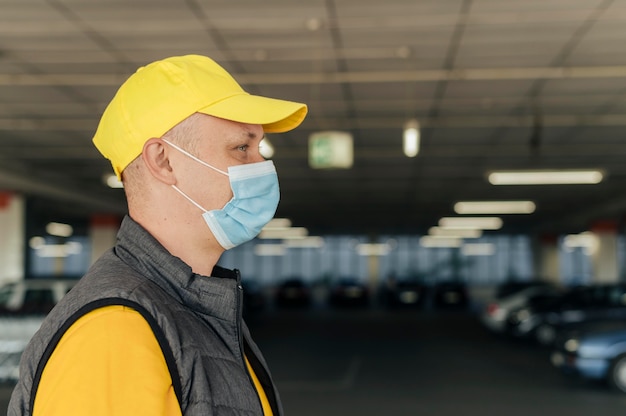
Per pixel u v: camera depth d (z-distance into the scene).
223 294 1.13
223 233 1.21
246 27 6.93
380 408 8.24
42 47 7.54
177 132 1.16
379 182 19.62
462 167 16.75
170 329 0.99
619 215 26.34
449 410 8.15
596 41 7.41
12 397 1.04
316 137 9.62
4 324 10.57
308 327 22.00
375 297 42.75
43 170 17.19
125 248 1.14
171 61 1.19
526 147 14.00
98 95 9.70
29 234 19.33
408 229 38.66
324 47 7.57
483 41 7.41
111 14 6.55
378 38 7.29
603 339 9.91
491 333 19.59
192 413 0.98
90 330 0.93
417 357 13.88
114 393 0.88
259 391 1.25
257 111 1.15
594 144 13.69
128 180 1.20
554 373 11.61
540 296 17.62
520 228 37.75
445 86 9.26
